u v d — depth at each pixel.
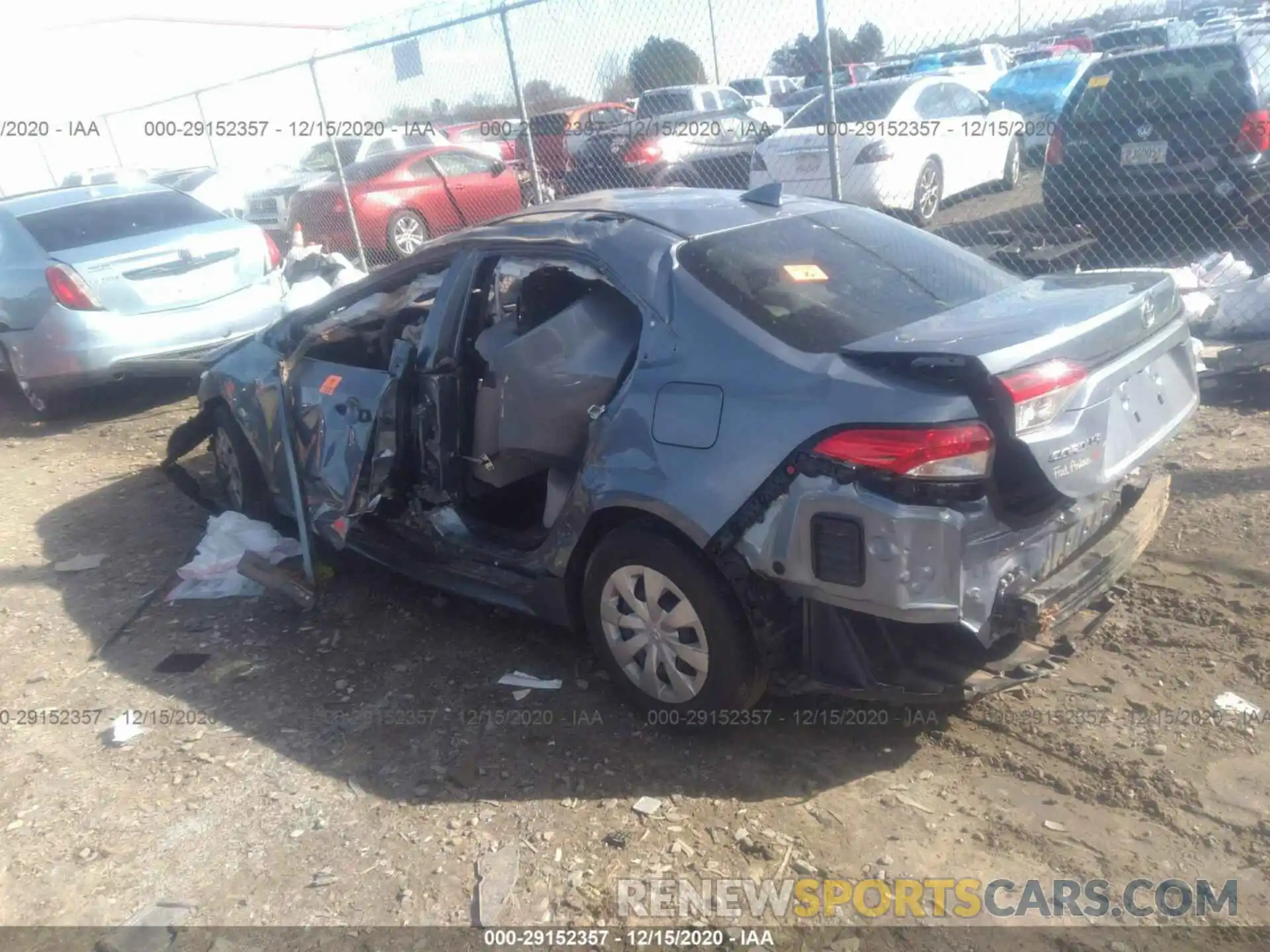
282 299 8.12
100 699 3.95
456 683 3.85
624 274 3.42
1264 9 10.66
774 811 3.02
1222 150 7.44
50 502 6.23
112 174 15.01
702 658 3.18
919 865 2.77
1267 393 5.72
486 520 4.23
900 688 2.91
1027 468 2.79
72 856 3.10
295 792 3.29
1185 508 4.53
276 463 4.76
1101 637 3.68
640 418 3.20
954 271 3.66
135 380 8.95
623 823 3.02
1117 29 14.02
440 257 4.17
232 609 4.59
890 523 2.67
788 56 7.55
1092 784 3.00
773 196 3.95
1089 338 2.88
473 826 3.05
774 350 3.00
